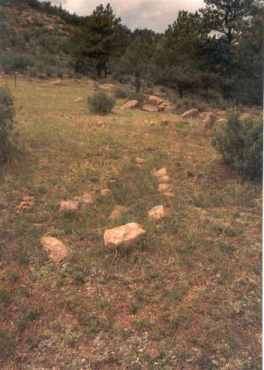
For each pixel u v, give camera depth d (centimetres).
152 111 1648
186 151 833
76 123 1078
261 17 2447
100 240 436
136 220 481
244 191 592
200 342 292
